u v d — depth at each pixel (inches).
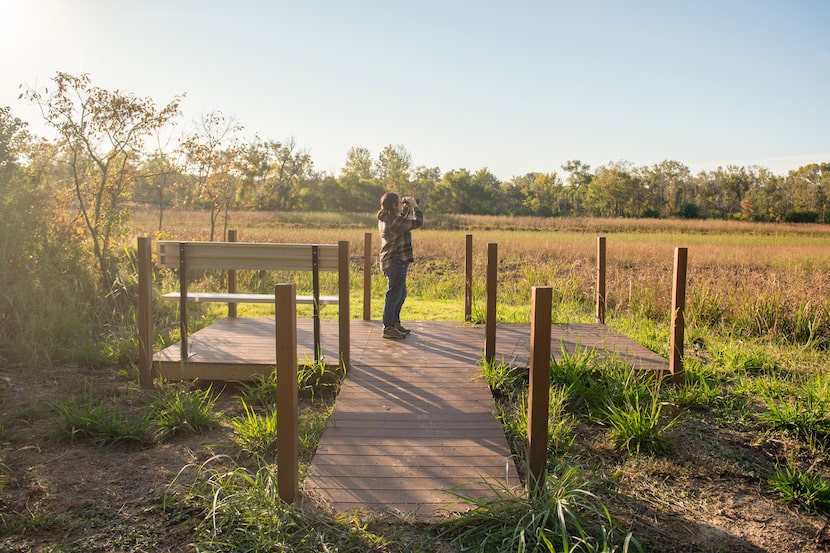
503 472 147.3
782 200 3009.4
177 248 214.1
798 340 342.3
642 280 455.8
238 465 154.6
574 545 117.7
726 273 598.5
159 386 212.4
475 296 466.6
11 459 156.4
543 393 136.4
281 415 130.6
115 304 328.2
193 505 133.9
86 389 207.6
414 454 155.6
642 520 134.6
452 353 246.4
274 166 815.1
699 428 189.0
